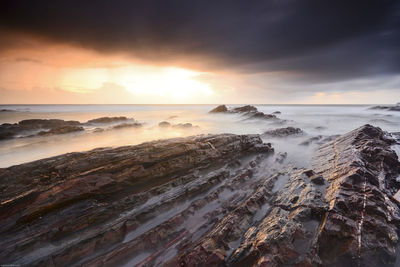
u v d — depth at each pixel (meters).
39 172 11.44
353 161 12.61
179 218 9.77
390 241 7.52
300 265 6.93
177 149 14.25
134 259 7.98
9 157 20.55
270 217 9.19
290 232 7.85
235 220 9.23
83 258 7.63
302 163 18.53
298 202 9.83
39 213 8.42
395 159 13.43
